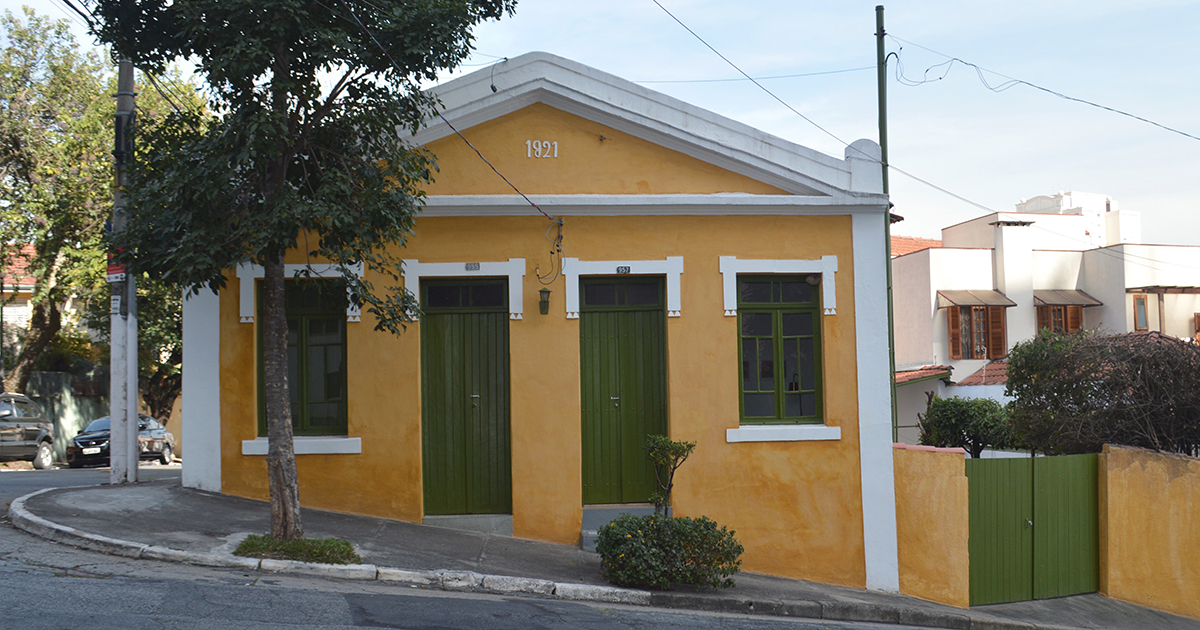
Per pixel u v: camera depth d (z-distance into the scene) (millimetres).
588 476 11523
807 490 11523
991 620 10594
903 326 29578
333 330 11438
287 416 8992
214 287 8516
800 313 11984
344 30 8516
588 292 11703
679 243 11609
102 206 24516
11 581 7340
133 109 12414
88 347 32812
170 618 6730
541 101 11578
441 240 11320
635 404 11656
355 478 11078
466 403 11438
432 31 8891
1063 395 14008
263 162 8469
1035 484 12250
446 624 7355
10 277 30859
